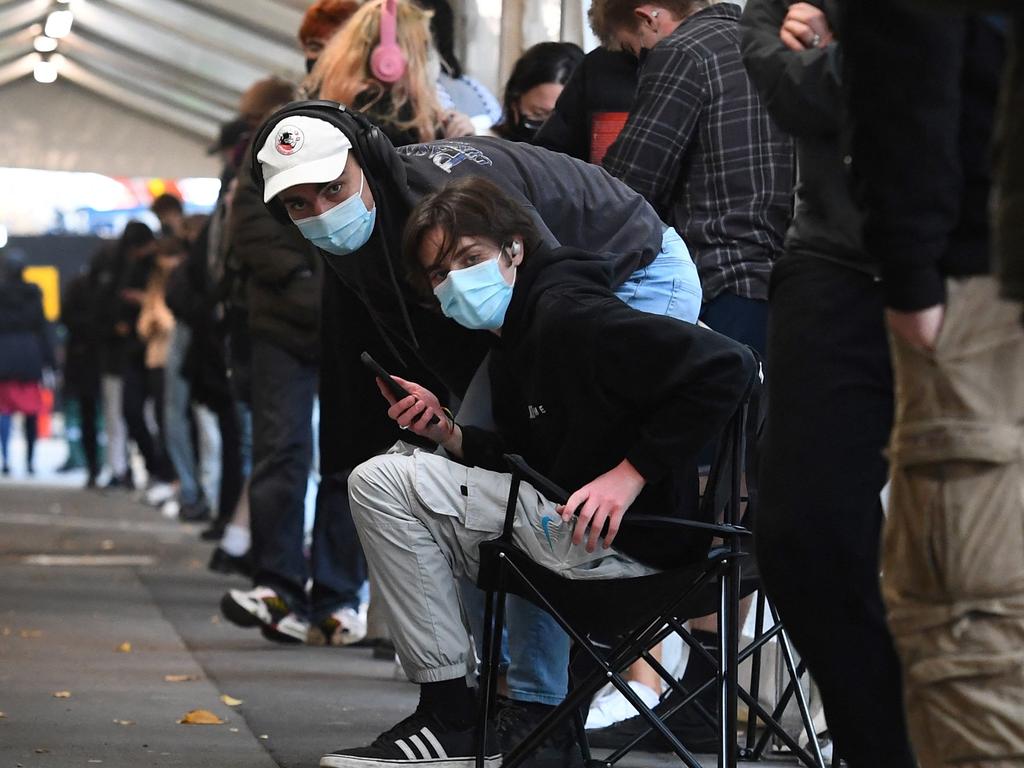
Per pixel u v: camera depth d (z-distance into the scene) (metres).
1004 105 6.03
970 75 7.21
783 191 13.34
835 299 8.19
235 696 15.77
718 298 13.38
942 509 7.05
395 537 10.77
